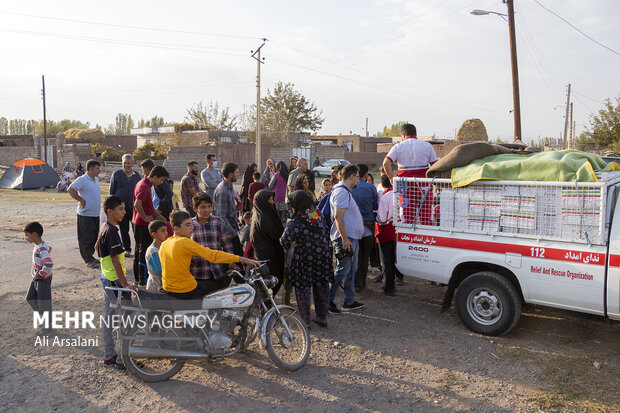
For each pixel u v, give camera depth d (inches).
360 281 282.5
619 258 182.4
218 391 172.9
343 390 173.8
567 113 1718.8
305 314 225.0
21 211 646.5
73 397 167.5
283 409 161.6
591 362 193.0
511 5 724.0
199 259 204.5
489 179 214.5
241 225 449.4
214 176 426.9
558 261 196.7
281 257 234.2
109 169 1440.7
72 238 455.8
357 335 224.2
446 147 901.8
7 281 304.2
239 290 181.3
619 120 1355.8
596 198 187.9
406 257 244.5
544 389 172.9
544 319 240.7
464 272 231.8
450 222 230.1
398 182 246.4
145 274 288.4
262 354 202.4
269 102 2329.0
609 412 157.3
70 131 2279.8
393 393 171.8
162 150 1609.3
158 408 161.6
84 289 290.0
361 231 248.7
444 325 235.3
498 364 192.7
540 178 202.5
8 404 161.9
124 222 362.3
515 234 208.4
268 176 479.8
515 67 730.8
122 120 4055.1
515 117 739.4
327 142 2290.8
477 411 160.1
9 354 199.6
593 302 189.6
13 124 4242.1
